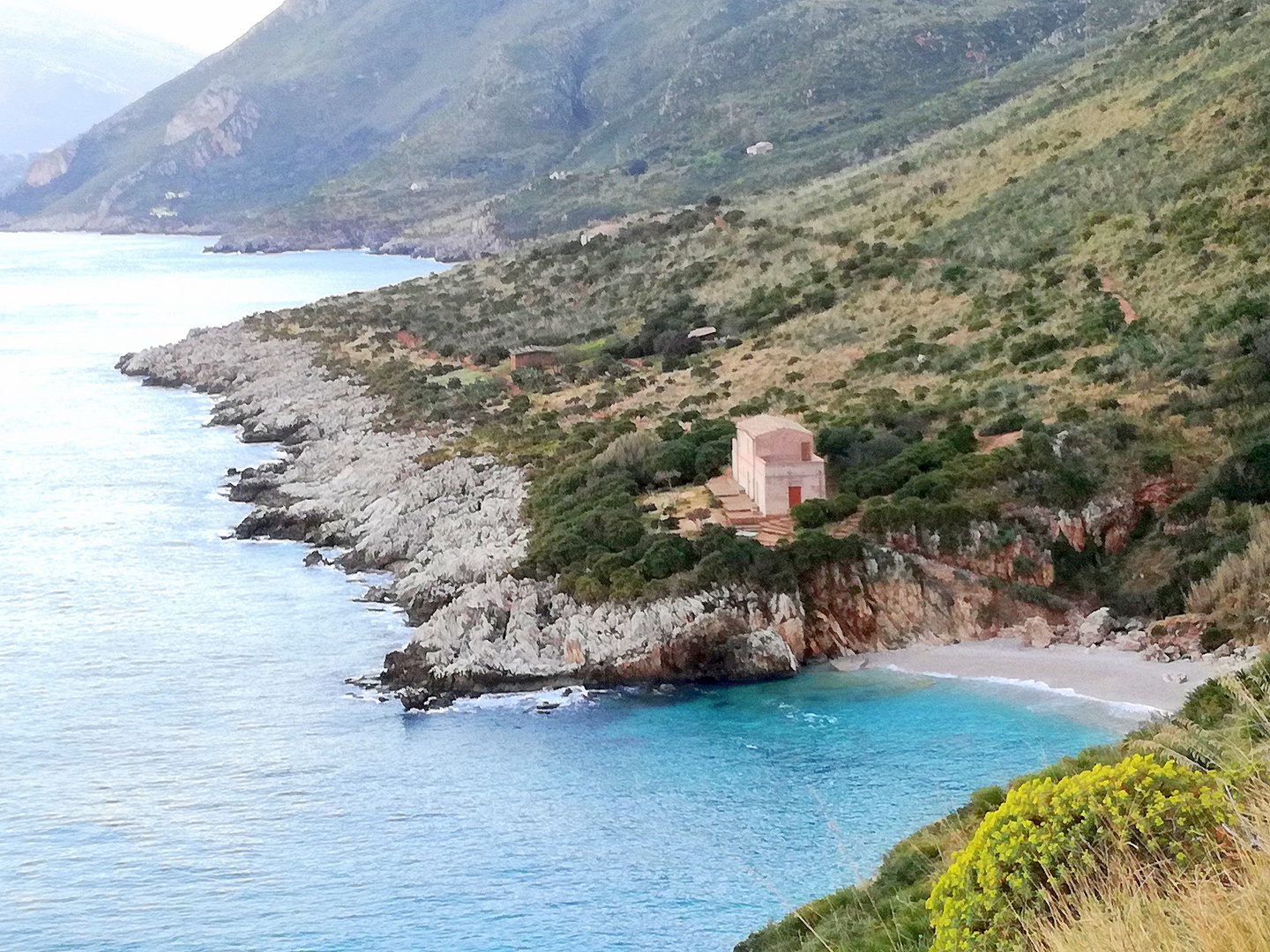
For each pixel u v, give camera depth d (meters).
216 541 89.69
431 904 44.72
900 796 50.03
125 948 42.53
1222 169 108.31
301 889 45.88
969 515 68.56
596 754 55.66
